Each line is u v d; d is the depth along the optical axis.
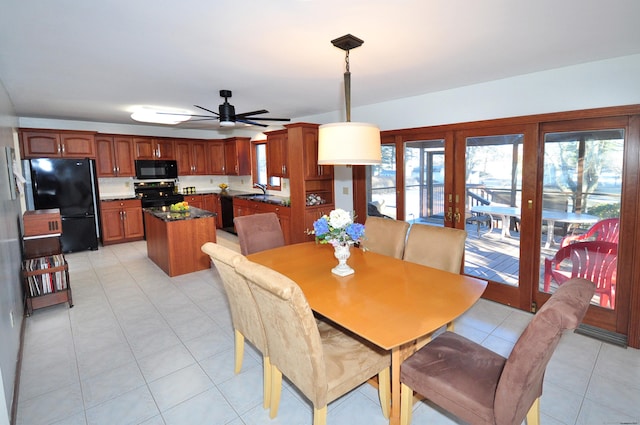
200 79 3.18
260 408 2.12
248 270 1.68
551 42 2.34
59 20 1.89
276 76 3.10
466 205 3.80
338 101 4.35
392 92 3.90
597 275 3.01
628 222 2.77
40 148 5.39
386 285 2.18
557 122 3.09
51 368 2.52
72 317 3.34
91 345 2.84
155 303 3.66
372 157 2.02
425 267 2.53
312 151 5.07
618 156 2.81
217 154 7.67
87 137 5.79
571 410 2.05
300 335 1.56
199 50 2.40
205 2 1.70
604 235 2.94
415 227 2.84
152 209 5.39
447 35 2.19
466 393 1.56
